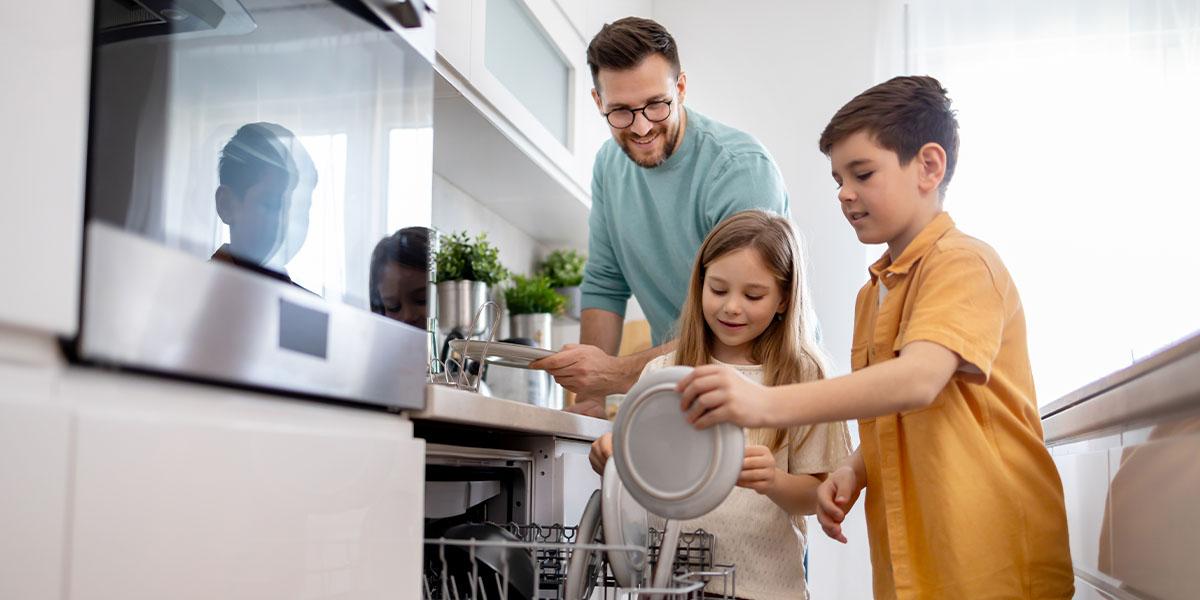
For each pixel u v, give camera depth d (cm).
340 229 87
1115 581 119
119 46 61
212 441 63
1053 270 309
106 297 56
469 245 233
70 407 53
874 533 121
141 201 63
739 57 344
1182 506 88
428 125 101
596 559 102
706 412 88
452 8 169
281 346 72
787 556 124
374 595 82
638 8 327
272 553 69
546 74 229
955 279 105
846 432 131
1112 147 309
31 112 52
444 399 96
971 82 322
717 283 129
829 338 320
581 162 252
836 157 116
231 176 76
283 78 83
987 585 105
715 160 179
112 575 55
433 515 109
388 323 89
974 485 107
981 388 111
